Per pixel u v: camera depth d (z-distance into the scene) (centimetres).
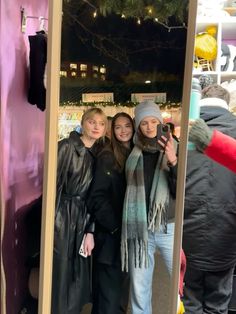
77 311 126
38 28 165
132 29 114
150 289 121
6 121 133
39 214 162
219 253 173
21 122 150
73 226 121
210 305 188
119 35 115
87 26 113
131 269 122
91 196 121
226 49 275
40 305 116
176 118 113
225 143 129
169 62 112
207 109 162
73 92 114
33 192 171
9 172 139
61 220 119
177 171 112
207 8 264
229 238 170
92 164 119
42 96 148
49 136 108
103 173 120
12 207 144
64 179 117
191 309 189
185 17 108
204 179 166
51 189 111
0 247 129
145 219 118
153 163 116
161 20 111
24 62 149
